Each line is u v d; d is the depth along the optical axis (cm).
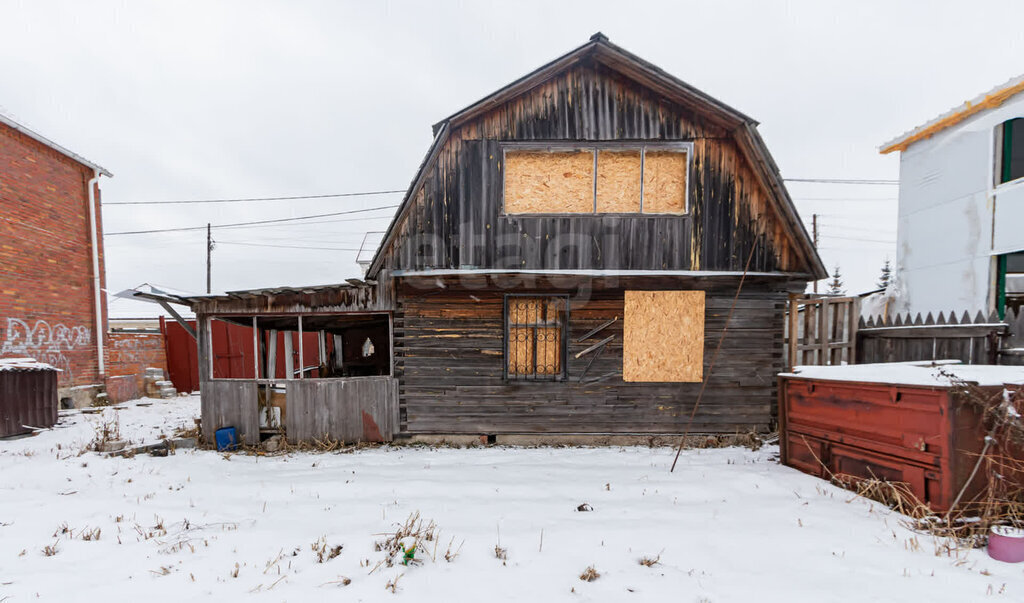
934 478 364
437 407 694
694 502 438
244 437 699
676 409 684
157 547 350
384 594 282
